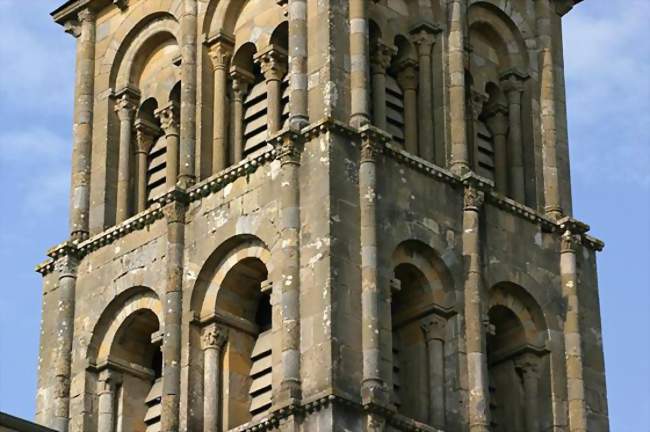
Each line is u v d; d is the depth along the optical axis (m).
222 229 85.31
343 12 86.06
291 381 80.38
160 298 86.56
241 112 88.88
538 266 88.00
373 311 81.31
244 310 85.38
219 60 89.38
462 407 83.44
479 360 83.94
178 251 86.12
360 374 80.44
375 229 82.75
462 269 85.31
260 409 83.44
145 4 93.19
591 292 89.19
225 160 88.06
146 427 87.31
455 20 89.69
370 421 79.56
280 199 83.75
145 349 88.31
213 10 90.12
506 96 91.62
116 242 88.94
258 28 88.94
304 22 86.06
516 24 92.62
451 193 86.25
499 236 87.06
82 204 91.31
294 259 82.31
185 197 86.88
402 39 89.00
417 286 84.81
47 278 90.69
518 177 90.31
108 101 92.94
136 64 93.06
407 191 84.81
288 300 81.62
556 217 89.56
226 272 85.00
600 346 88.50
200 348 84.81
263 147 87.06
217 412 83.81
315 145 83.50
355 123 84.31
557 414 86.31
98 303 88.62
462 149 87.38
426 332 84.38
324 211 82.25
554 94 92.12
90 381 87.94
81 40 94.50
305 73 85.38
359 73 85.06
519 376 86.88
